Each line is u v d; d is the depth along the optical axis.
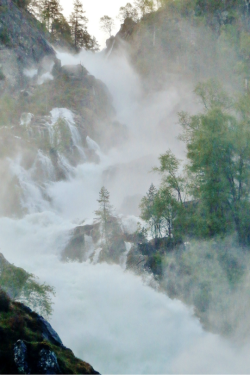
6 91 113.81
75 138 107.88
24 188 87.31
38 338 29.17
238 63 110.81
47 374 26.47
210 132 52.16
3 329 28.39
